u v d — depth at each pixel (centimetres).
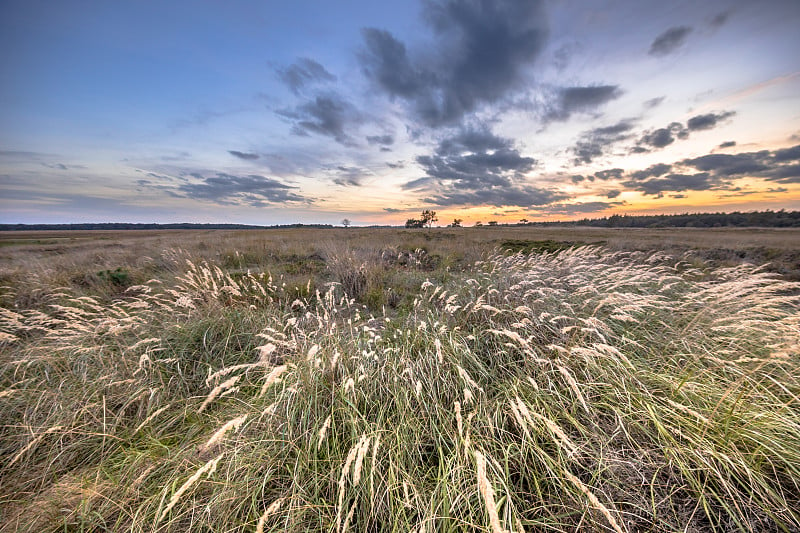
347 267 775
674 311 408
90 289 627
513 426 230
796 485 175
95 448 236
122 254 1109
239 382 326
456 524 165
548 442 214
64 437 241
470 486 182
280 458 215
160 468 212
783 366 262
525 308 352
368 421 241
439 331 357
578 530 167
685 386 249
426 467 209
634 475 192
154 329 393
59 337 347
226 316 430
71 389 285
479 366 300
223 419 258
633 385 257
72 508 189
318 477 201
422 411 243
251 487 194
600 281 520
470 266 854
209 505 179
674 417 221
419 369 293
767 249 1373
